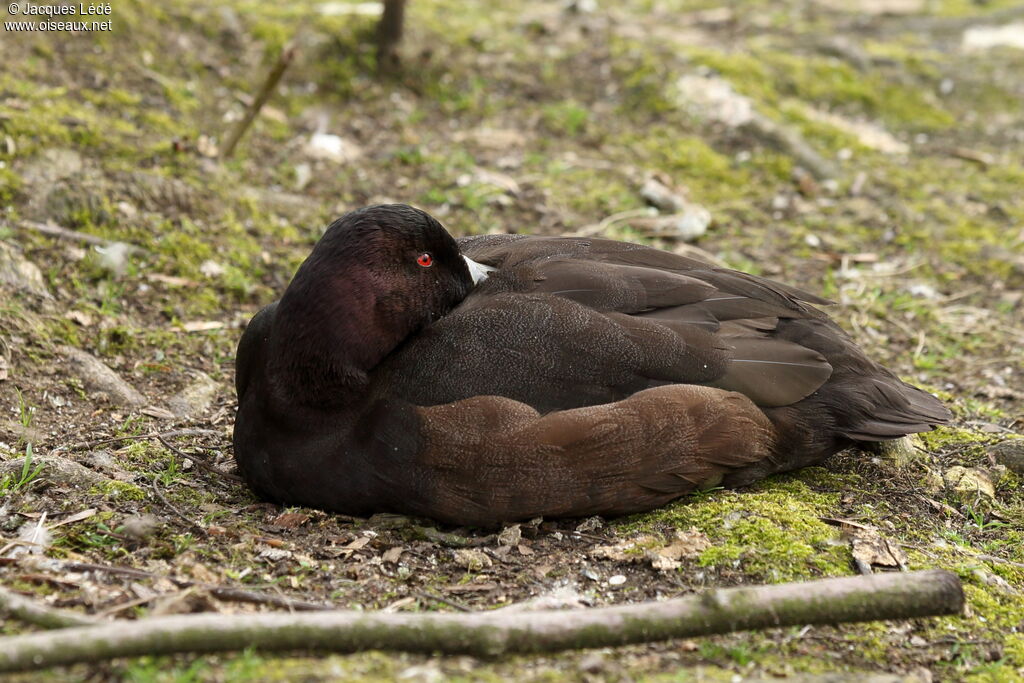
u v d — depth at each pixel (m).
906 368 11.71
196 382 10.53
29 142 12.52
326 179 14.12
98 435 9.46
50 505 8.02
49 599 6.69
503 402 7.87
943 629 7.19
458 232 13.38
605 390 8.09
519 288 8.64
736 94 16.30
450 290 8.54
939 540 8.37
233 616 6.02
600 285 8.55
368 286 8.05
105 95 13.87
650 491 8.14
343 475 8.01
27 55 13.89
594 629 6.35
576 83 16.50
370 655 6.21
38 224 11.70
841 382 8.78
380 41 15.97
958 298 13.08
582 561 7.82
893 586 6.77
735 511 8.20
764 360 8.48
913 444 9.72
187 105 14.41
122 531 7.69
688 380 8.25
